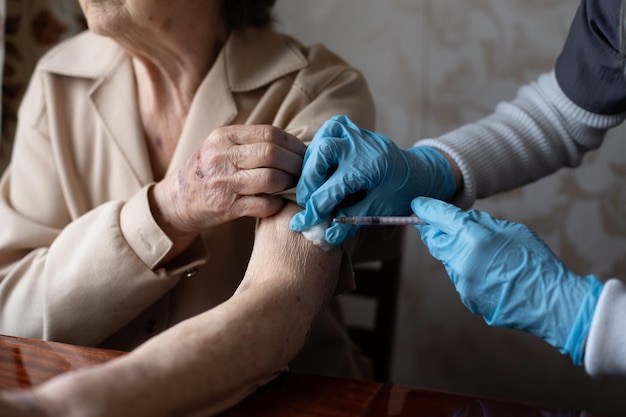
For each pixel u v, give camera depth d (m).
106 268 0.66
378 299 0.99
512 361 1.20
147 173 0.77
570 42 0.69
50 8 1.09
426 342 1.24
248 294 0.55
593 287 0.53
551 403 1.19
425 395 0.52
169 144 0.79
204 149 0.62
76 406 0.43
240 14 0.77
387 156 0.61
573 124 0.72
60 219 0.78
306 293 0.58
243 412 0.49
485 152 0.71
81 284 0.67
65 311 0.68
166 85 0.78
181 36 0.73
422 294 1.23
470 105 1.13
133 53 0.74
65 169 0.77
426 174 0.65
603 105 0.68
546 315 0.54
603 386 1.16
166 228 0.66
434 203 0.60
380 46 1.16
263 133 0.62
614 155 1.07
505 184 0.73
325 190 0.59
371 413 0.50
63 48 0.83
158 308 0.73
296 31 1.20
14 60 1.09
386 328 0.99
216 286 0.73
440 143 0.71
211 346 0.49
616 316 0.51
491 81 1.11
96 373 0.45
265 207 0.61
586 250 1.12
